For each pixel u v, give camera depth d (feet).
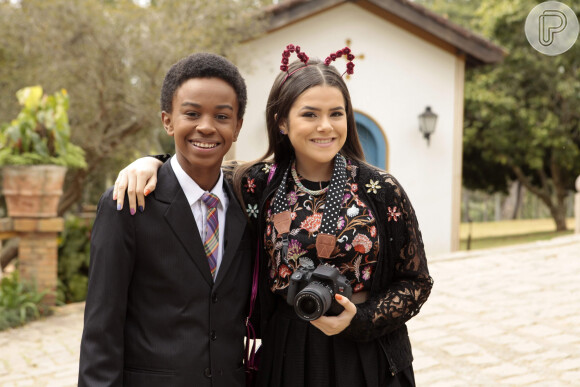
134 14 24.88
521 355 12.96
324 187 6.08
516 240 50.57
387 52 29.86
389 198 5.95
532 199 87.35
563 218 55.57
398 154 30.19
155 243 5.44
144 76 24.94
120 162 31.89
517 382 11.53
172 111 5.57
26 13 24.63
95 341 5.22
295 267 5.85
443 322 15.35
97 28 24.17
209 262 5.68
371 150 29.84
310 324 5.89
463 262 22.36
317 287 5.11
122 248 5.32
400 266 6.05
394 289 5.88
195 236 5.55
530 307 16.38
